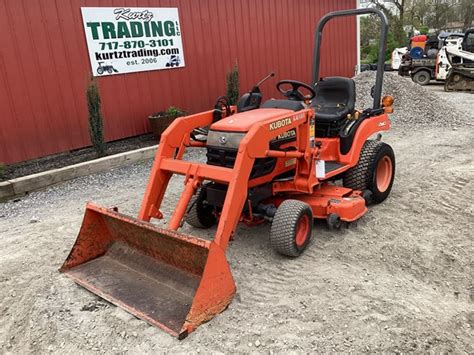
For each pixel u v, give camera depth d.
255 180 3.97
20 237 4.87
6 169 6.97
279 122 3.81
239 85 10.46
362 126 5.03
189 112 9.53
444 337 3.00
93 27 7.76
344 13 5.34
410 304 3.33
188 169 3.74
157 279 3.57
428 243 4.28
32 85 7.26
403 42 30.27
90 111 7.31
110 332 3.13
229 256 4.17
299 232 4.08
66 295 3.60
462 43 15.78
